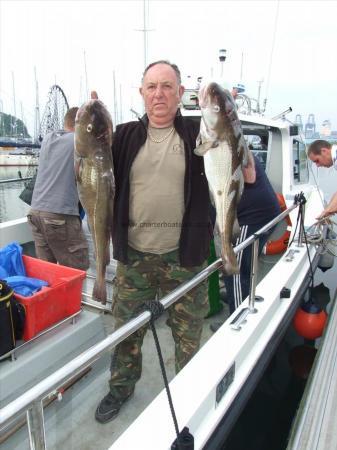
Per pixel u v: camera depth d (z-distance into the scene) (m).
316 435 1.93
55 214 3.10
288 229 4.15
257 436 2.34
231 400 1.78
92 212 1.81
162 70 1.80
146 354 2.77
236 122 1.73
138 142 1.89
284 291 2.66
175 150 1.88
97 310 3.22
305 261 3.40
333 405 2.10
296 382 2.87
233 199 1.77
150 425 1.46
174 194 1.90
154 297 2.16
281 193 4.05
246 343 2.02
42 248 3.29
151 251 2.00
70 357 2.42
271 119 3.89
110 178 1.79
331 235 4.36
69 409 2.22
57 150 3.07
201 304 2.12
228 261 1.82
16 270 2.71
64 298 2.46
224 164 1.72
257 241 2.20
